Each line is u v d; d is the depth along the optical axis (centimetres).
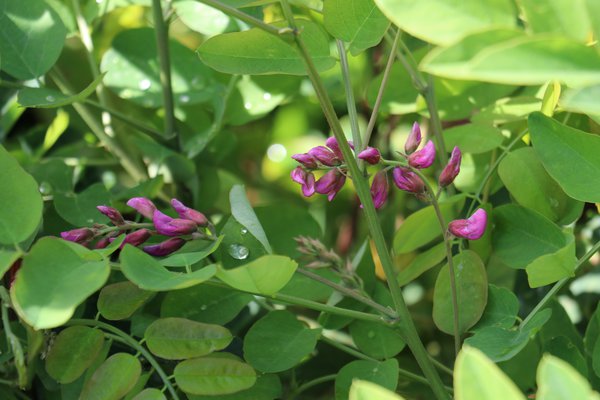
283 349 45
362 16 43
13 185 41
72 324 44
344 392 45
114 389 42
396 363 45
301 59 42
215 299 46
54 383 44
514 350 42
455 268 45
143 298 44
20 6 48
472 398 35
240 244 45
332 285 44
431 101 49
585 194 42
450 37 36
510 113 48
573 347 44
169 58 52
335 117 42
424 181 43
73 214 48
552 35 34
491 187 48
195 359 43
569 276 43
